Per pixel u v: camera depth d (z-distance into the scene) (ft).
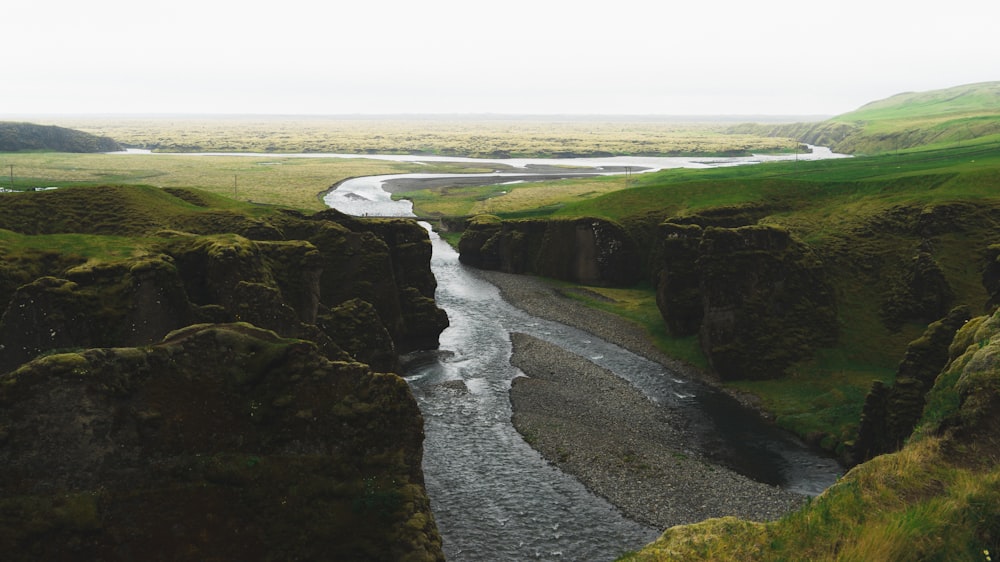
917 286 264.52
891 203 319.06
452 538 146.30
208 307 175.94
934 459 82.43
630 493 167.63
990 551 59.00
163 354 91.20
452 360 274.16
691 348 285.02
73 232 252.01
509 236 448.65
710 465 186.60
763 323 261.85
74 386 84.48
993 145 612.70
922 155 603.67
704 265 267.59
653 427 212.84
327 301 262.88
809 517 73.77
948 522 63.36
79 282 160.25
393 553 90.27
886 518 67.31
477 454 188.03
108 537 81.71
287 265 226.17
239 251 195.11
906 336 256.73
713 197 419.74
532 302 367.86
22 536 78.18
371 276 272.51
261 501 89.56
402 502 93.86
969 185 339.36
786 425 215.31
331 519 90.94
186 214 270.05
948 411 95.20
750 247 268.21
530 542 145.69
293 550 88.22
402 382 100.89
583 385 246.68
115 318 157.69
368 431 97.40
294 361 97.30
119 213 266.98
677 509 160.56
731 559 70.28
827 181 412.36
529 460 185.16
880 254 289.12
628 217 426.51
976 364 98.73
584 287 404.77
